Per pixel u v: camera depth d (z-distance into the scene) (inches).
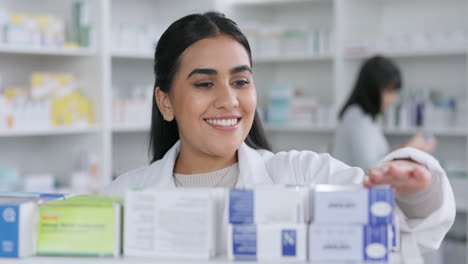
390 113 172.4
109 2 170.2
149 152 71.1
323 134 199.2
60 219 38.4
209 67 54.4
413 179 38.9
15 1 159.8
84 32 157.5
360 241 35.5
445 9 179.9
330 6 197.2
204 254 36.7
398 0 186.5
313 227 35.9
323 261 35.8
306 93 204.2
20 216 37.7
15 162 163.6
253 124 66.1
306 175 56.9
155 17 192.9
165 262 36.3
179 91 56.7
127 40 165.9
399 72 140.3
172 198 37.2
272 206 36.3
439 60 179.6
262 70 205.0
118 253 37.9
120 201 40.1
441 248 167.6
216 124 55.6
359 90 139.9
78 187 156.9
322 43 182.7
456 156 177.6
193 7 186.5
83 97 161.5
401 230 41.8
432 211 41.5
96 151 160.4
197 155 61.6
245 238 36.4
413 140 149.4
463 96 176.6
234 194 36.6
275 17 207.9
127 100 166.4
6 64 158.6
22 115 144.8
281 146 206.4
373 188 37.1
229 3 191.9
